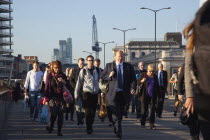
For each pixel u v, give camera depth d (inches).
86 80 517.3
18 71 6998.0
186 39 138.6
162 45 6392.7
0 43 6333.7
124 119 748.6
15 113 932.0
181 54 3858.3
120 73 475.2
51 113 484.1
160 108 785.6
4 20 6481.3
